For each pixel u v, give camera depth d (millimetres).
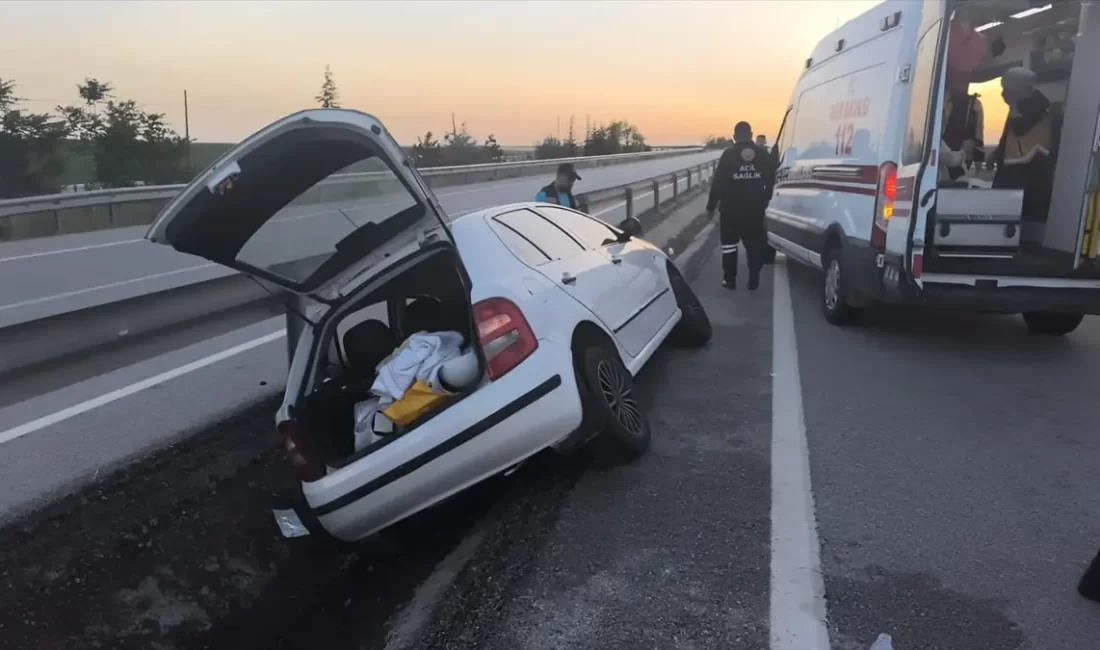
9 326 4219
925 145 6227
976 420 5246
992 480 4332
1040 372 6301
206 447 4820
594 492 4316
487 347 3807
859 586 3338
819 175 8688
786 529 3830
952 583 3346
